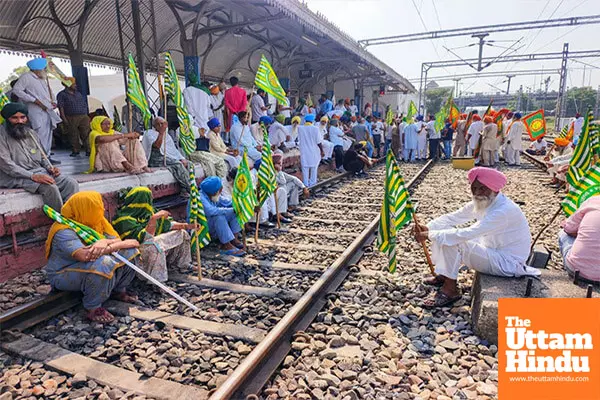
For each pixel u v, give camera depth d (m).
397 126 18.70
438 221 4.22
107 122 6.15
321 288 4.26
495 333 3.32
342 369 3.02
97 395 2.73
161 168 6.67
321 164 13.80
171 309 3.97
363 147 13.15
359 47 15.72
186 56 11.09
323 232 6.58
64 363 3.04
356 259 5.34
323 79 23.98
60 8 10.91
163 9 12.27
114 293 4.14
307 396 2.71
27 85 6.27
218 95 10.21
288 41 16.88
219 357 3.13
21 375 2.93
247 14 11.44
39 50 11.97
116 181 5.73
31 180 4.66
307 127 10.10
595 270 3.57
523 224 3.78
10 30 10.73
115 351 3.21
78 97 8.83
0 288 4.27
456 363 3.11
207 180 5.59
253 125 9.73
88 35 12.53
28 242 4.69
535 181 11.78
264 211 6.82
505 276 3.76
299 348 3.25
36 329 3.60
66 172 6.16
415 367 3.04
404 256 5.49
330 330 3.51
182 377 2.92
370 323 3.70
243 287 4.44
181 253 4.97
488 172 3.67
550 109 74.31
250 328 3.53
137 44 9.57
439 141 18.09
